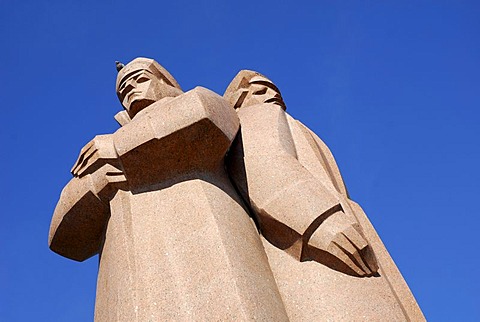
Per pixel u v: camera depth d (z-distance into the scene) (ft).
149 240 16.05
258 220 17.20
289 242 16.25
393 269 18.06
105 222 18.84
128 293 15.14
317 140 21.15
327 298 15.05
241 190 17.57
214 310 14.06
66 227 19.04
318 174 18.47
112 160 17.98
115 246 16.62
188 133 16.62
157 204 16.79
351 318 14.65
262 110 19.75
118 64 22.27
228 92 22.30
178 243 15.70
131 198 17.34
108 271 16.85
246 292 14.32
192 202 16.47
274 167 17.24
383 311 14.99
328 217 15.98
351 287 15.28
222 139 17.02
